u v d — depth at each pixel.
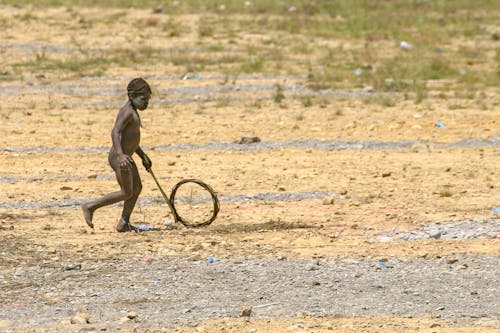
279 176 41.69
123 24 92.94
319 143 49.22
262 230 31.62
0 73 70.94
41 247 29.36
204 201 36.78
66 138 50.47
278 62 75.06
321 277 26.12
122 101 61.47
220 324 22.08
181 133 51.56
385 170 42.81
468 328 21.70
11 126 53.41
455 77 69.31
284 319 22.48
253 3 103.81
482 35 89.12
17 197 37.62
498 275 26.22
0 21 92.62
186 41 85.00
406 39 85.81
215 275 26.34
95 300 24.22
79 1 103.69
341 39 86.31
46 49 81.06
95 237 30.73
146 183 40.34
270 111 57.66
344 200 36.78
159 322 22.30
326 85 65.69
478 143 49.09
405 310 23.23
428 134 51.09
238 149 48.03
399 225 32.22
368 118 55.19
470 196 37.31
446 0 109.31
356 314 22.91
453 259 27.62
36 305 23.81
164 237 30.70
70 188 39.22
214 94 63.41
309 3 103.94
